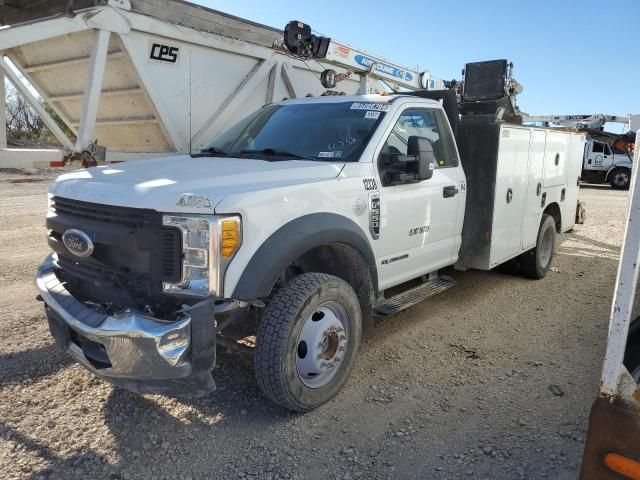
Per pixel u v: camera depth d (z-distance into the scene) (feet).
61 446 10.28
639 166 6.49
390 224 13.97
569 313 18.30
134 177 11.35
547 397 12.40
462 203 17.30
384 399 12.29
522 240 20.20
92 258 10.76
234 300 10.30
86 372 13.03
